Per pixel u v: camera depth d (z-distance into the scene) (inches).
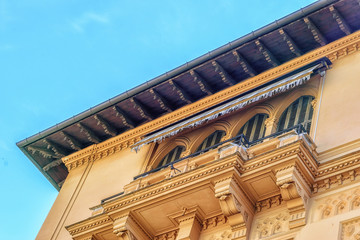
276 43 880.9
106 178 959.6
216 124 890.1
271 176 674.8
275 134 733.9
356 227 596.1
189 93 959.0
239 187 688.4
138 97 973.8
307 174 665.0
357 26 847.1
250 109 866.1
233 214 676.1
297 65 857.5
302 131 727.1
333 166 666.2
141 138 955.3
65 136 1037.2
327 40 866.8
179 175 724.7
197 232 719.7
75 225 804.6
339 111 746.2
